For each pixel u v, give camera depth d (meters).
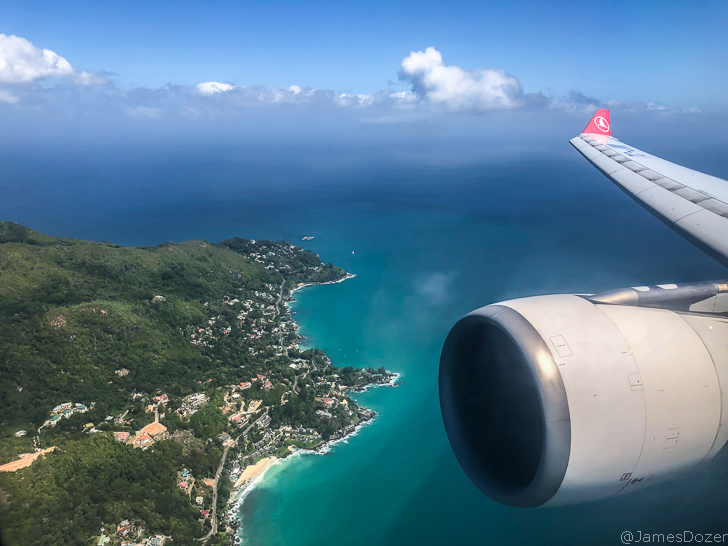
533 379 7.27
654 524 41.16
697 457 7.80
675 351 7.70
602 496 7.79
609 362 7.37
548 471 7.29
